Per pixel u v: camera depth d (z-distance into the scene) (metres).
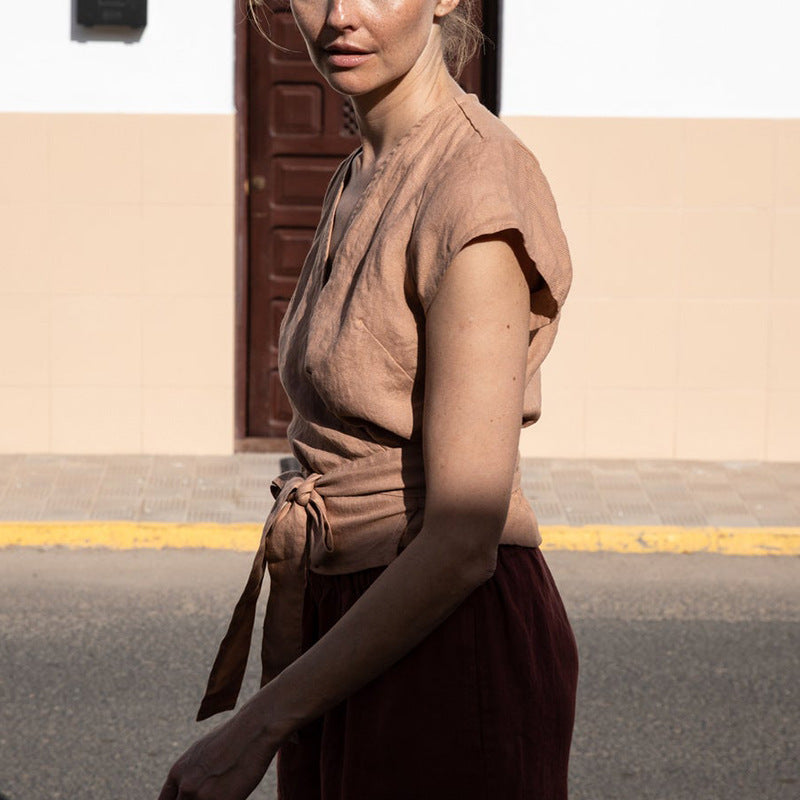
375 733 1.89
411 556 1.74
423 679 1.87
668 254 9.09
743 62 8.98
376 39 1.88
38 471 8.73
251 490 8.47
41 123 8.86
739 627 6.55
